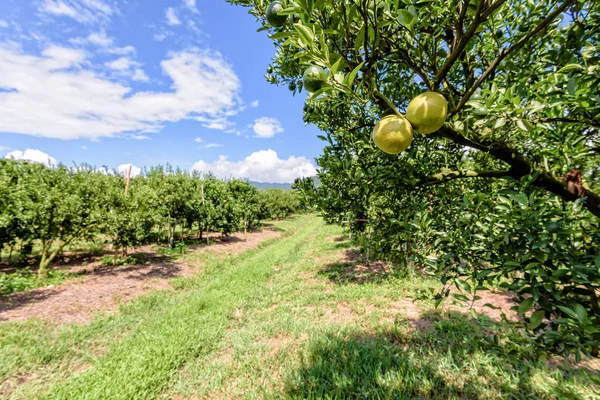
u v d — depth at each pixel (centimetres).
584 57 121
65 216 792
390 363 379
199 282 886
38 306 607
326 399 316
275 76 294
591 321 95
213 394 351
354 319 550
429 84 119
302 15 106
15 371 381
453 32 158
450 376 354
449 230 156
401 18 110
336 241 1681
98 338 491
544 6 183
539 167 131
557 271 103
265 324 535
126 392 337
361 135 238
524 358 365
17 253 1076
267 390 347
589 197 118
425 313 556
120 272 913
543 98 125
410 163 197
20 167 1002
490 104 124
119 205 965
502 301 609
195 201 1459
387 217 229
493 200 178
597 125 125
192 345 455
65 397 328
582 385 324
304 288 776
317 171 294
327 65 95
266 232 2381
